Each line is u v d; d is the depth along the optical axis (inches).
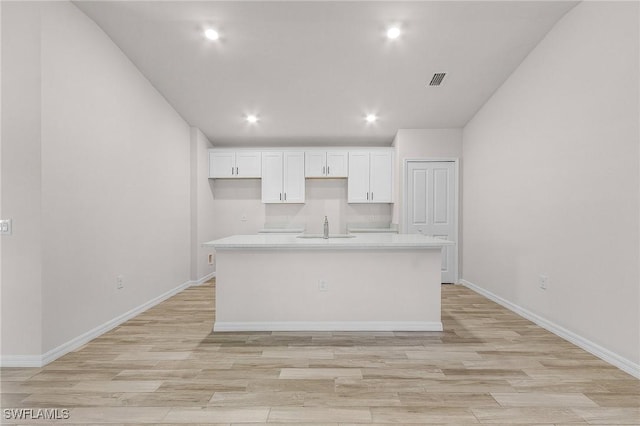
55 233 102.0
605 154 101.1
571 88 115.9
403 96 176.9
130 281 143.0
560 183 121.4
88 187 117.1
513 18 121.7
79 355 104.6
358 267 129.2
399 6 116.1
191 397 80.5
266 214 241.6
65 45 106.6
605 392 82.7
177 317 144.6
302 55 144.9
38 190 96.7
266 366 97.1
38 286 96.7
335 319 129.2
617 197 96.8
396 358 102.7
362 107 187.8
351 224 237.0
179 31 129.0
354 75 159.2
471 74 157.2
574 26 114.7
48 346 99.7
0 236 96.9
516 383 87.2
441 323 128.9
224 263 129.1
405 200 213.6
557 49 123.6
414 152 213.3
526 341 116.4
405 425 70.1
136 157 148.6
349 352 107.3
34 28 96.6
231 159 227.3
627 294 93.7
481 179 186.7
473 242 197.0
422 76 159.6
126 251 140.1
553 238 125.3
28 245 96.9
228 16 121.0
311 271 129.3
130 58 143.9
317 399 79.7
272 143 232.5
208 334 124.2
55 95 102.1
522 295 146.0
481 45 137.6
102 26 124.3
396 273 128.9
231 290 129.1
